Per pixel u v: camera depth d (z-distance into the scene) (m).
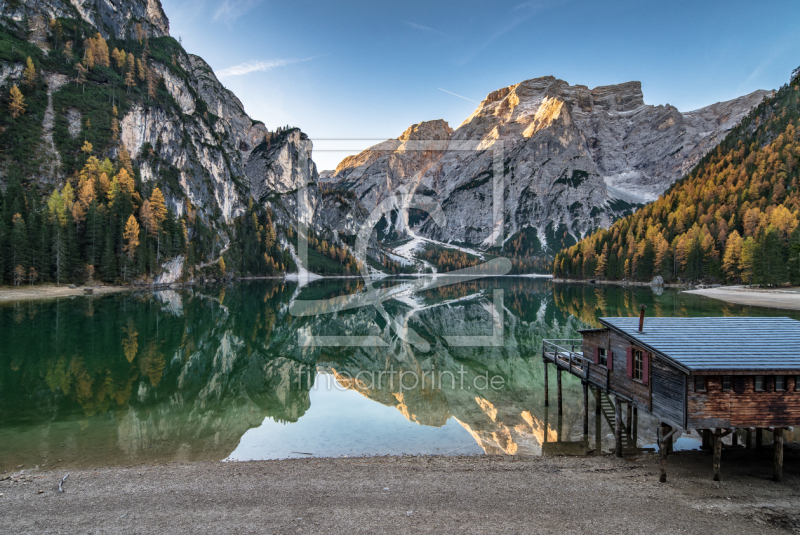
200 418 20.23
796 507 10.74
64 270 83.00
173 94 197.88
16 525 10.25
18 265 74.56
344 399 23.33
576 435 17.77
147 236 107.19
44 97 128.88
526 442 17.02
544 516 10.49
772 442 15.65
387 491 12.21
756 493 11.61
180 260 116.25
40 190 108.25
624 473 13.41
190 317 55.56
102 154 128.38
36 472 14.00
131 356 33.41
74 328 44.62
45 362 30.86
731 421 11.81
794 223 80.19
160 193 117.69
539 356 33.22
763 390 11.88
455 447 16.50
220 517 10.65
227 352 36.03
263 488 12.51
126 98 151.12
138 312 58.47
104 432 18.33
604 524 10.04
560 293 93.31
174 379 27.55
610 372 16.05
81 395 23.83
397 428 18.66
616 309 62.22
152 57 196.75
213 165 192.50
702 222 108.25
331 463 14.82
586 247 144.62
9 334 40.84
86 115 133.00
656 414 13.12
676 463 14.12
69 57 148.75
